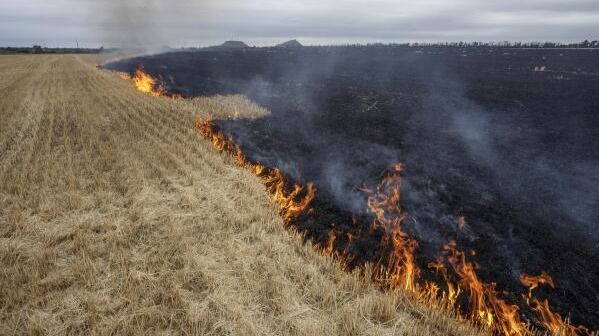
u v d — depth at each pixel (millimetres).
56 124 15484
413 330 4594
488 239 7238
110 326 4484
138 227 6945
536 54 62062
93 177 9406
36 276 5406
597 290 5859
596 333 4973
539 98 23156
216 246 6402
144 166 10336
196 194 8602
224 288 5254
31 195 8273
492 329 4996
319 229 7574
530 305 5520
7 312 4770
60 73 40031
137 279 5352
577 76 33938
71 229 6785
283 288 5258
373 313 4918
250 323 4539
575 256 6672
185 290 5172
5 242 6387
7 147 12266
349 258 6543
